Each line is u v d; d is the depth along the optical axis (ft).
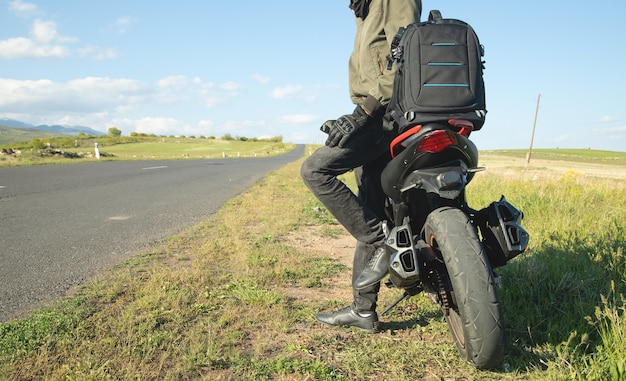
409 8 8.47
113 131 433.89
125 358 8.29
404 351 8.83
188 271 14.08
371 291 9.80
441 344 9.07
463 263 7.12
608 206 23.82
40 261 15.75
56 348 8.68
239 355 8.64
